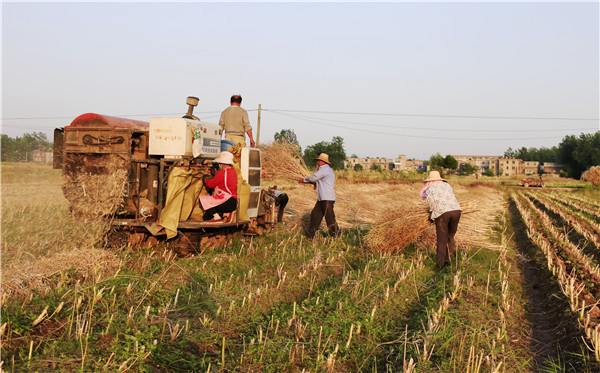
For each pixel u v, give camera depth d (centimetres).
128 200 769
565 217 1898
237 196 854
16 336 415
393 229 933
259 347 454
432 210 903
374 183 3136
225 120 1034
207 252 832
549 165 15588
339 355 471
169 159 781
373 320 567
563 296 712
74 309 485
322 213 1106
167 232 776
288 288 677
